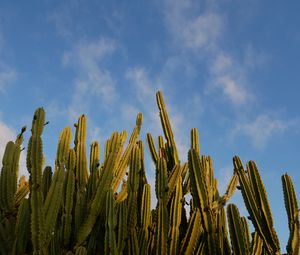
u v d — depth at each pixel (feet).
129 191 14.33
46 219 12.26
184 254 14.01
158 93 17.34
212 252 13.60
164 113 17.03
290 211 13.48
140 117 17.60
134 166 14.55
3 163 13.74
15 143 15.24
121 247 13.19
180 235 15.30
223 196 15.48
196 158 14.28
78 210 13.96
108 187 14.08
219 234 14.15
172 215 14.10
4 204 13.42
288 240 13.19
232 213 13.79
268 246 13.42
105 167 14.25
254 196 13.85
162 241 13.47
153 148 17.29
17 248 12.60
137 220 14.82
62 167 12.94
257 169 14.17
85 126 16.01
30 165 12.44
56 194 12.55
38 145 12.63
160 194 13.98
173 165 16.39
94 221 13.74
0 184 13.56
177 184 14.56
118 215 13.60
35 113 13.19
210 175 16.17
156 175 14.39
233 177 16.02
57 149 15.19
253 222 13.66
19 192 16.14
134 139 17.21
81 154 15.44
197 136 16.84
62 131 15.46
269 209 13.66
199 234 14.94
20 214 12.82
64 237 13.33
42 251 11.94
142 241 13.91
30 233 12.85
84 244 13.69
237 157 14.58
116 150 14.97
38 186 12.25
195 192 14.05
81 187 14.78
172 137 16.83
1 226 12.94
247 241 15.11
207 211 13.91
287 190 13.71
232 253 14.16
